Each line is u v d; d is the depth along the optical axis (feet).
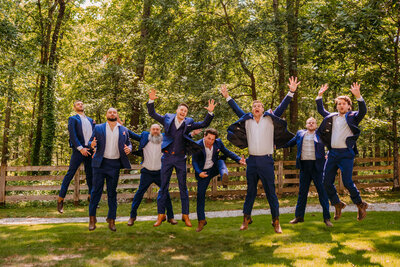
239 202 35.55
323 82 37.09
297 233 18.51
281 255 14.74
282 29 40.96
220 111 40.81
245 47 41.96
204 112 41.42
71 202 35.27
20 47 41.37
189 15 46.14
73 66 58.39
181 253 15.85
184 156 17.52
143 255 15.48
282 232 18.90
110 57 55.42
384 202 32.65
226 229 20.49
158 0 44.04
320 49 34.19
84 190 38.99
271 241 17.21
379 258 13.56
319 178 20.06
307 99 49.65
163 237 18.63
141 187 19.34
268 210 29.94
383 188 42.42
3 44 39.09
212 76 42.57
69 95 61.93
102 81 48.21
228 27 45.06
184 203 17.38
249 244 16.98
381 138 40.40
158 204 17.38
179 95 47.01
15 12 44.21
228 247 16.70
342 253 14.48
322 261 13.58
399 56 39.81
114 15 58.08
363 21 32.07
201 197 19.06
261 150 16.66
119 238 18.34
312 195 38.47
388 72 37.04
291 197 38.55
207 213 29.09
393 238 16.28
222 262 14.20
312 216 24.58
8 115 56.29
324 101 48.55
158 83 48.78
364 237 16.87
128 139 17.99
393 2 32.22
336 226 19.88
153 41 45.19
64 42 59.77
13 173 61.62
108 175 17.69
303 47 42.83
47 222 25.39
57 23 52.21
